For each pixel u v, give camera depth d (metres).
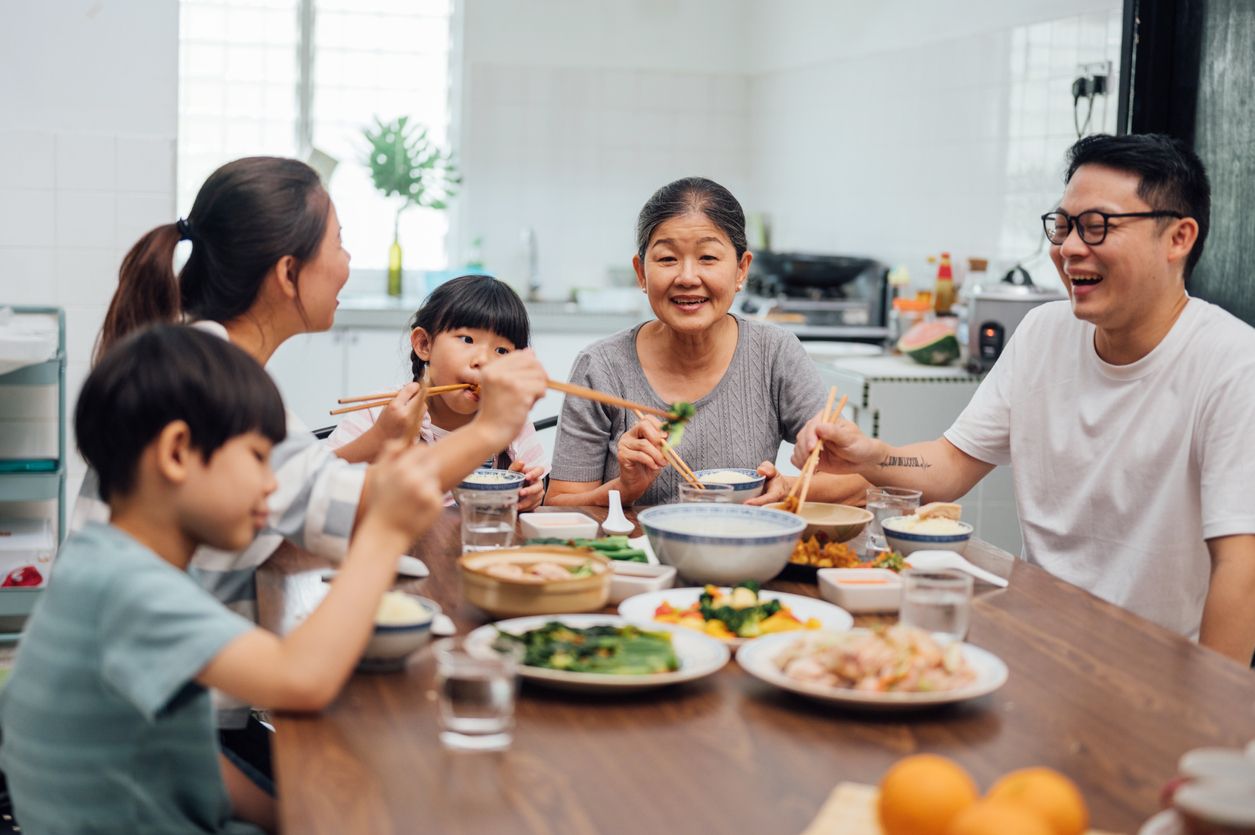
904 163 4.94
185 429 1.18
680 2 6.26
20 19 3.55
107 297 3.69
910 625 1.36
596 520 2.05
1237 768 0.91
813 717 1.22
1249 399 1.88
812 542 1.77
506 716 1.12
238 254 1.63
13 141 3.58
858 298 5.21
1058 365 2.15
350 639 1.18
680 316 2.21
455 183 5.77
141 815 1.22
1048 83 4.01
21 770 1.23
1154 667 1.38
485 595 1.45
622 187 6.27
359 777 1.06
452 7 6.04
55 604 1.20
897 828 0.90
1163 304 1.97
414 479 1.23
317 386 5.14
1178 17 3.48
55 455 3.61
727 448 2.34
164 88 3.66
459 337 2.41
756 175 6.38
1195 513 1.99
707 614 1.47
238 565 1.67
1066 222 1.97
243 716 1.67
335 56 5.90
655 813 1.00
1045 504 2.19
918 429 3.73
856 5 5.30
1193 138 3.45
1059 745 1.15
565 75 6.14
